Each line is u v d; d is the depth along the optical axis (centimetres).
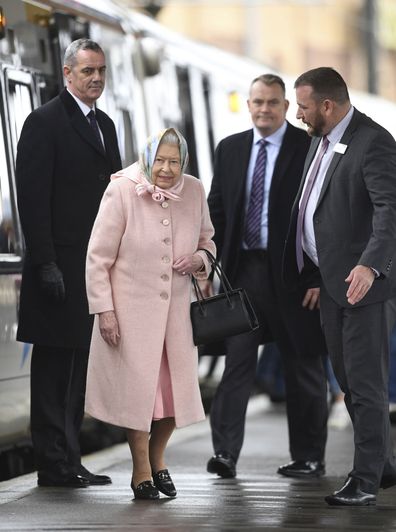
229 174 3266
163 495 2794
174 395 2694
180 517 2506
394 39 18150
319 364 3288
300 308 3200
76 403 3052
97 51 2961
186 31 18412
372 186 2628
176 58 4619
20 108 3303
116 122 3981
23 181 2914
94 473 3219
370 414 2645
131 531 2339
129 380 2664
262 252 3222
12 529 2369
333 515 2533
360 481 2645
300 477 3228
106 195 2702
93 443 4206
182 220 2725
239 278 3250
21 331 2956
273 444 4016
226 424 3228
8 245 3225
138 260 2680
